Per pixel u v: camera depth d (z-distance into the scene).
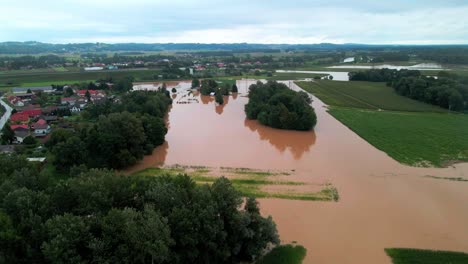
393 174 70.56
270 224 43.09
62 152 70.00
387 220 53.12
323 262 42.91
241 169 72.88
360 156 81.12
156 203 40.22
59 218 34.88
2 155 55.53
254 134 100.56
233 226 40.81
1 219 34.91
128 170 72.94
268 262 42.38
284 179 67.81
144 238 34.56
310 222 52.16
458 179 68.25
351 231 49.97
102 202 39.19
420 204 58.28
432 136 96.56
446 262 43.22
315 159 79.06
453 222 52.84
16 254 35.31
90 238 34.47
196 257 39.47
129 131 75.75
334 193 61.88
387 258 43.97
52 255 32.25
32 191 40.81
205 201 40.22
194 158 79.75
